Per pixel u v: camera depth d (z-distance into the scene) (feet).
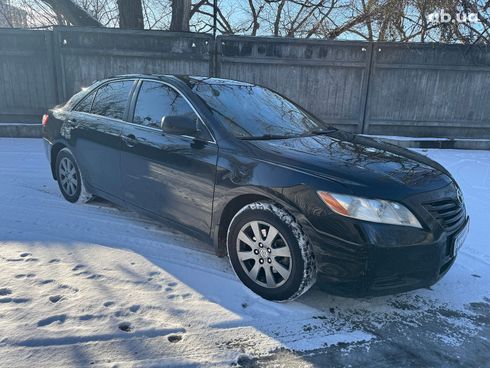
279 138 10.77
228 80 13.38
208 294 9.46
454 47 29.27
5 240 11.75
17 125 28.55
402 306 9.64
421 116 30.58
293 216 8.87
